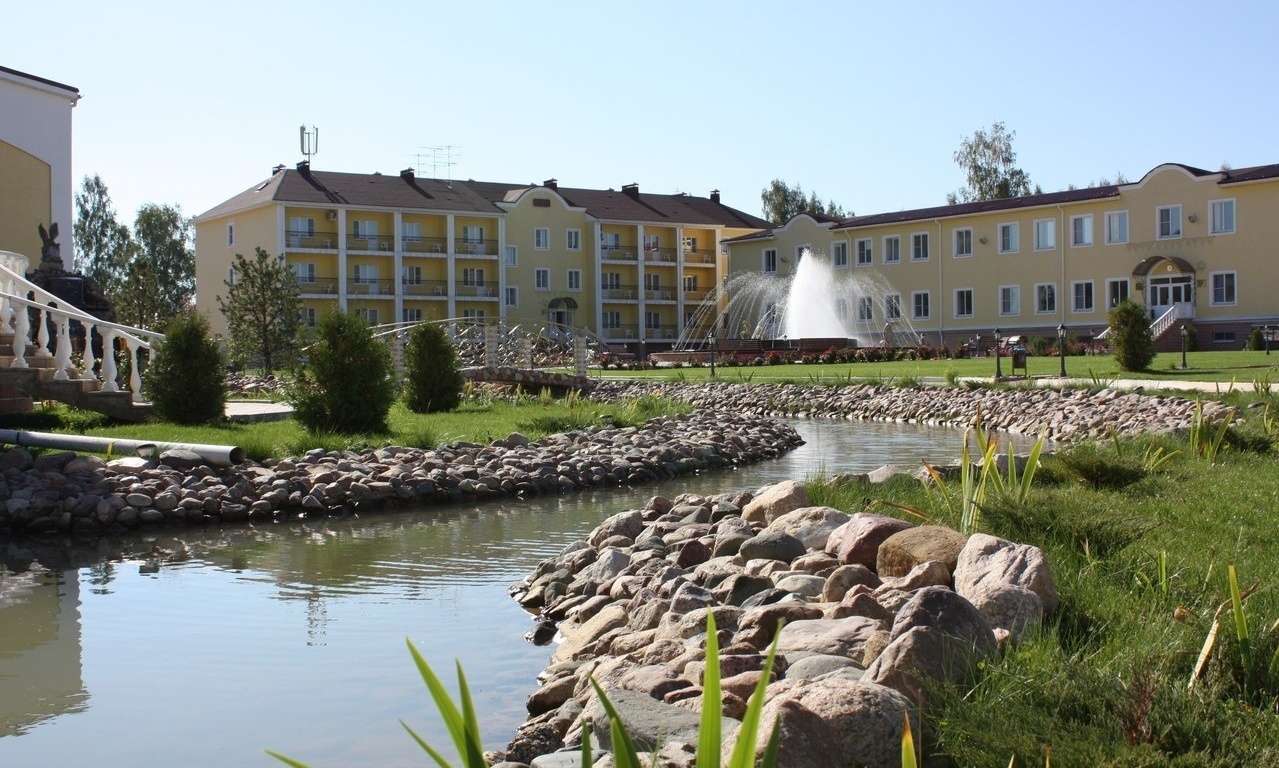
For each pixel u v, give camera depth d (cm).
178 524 1051
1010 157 7344
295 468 1198
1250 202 4391
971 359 3834
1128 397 2064
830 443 1861
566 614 699
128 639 648
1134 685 365
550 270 6450
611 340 6538
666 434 1686
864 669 436
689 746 376
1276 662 398
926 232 5359
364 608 727
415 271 5991
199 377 1456
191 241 8169
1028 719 355
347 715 521
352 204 5694
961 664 411
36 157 2241
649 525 916
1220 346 4488
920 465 1482
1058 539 641
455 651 628
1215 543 636
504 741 484
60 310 1389
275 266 3450
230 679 575
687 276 6931
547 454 1425
